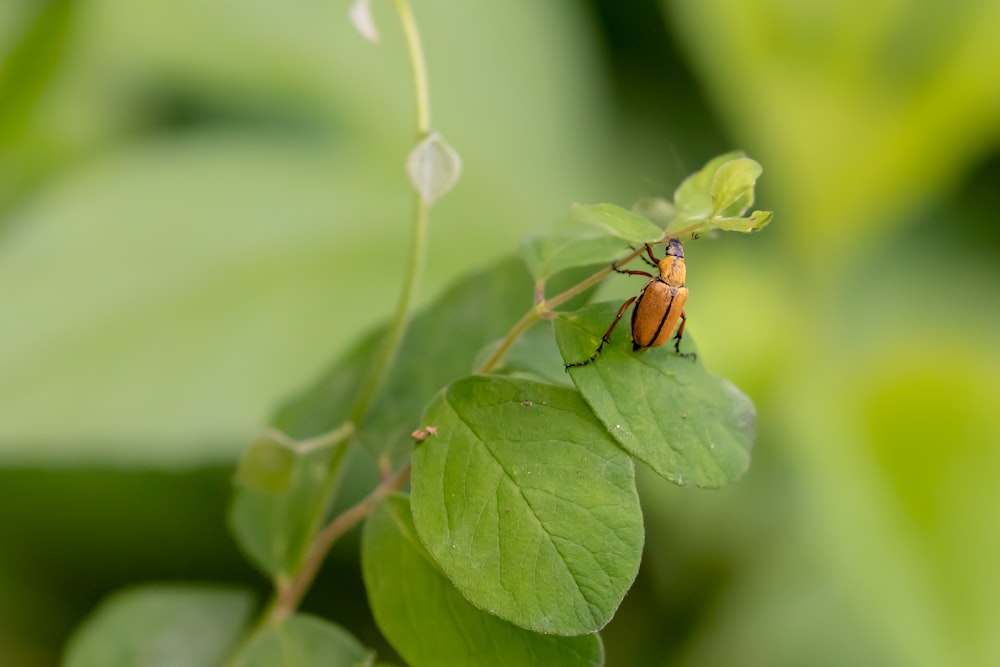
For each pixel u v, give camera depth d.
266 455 0.24
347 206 0.45
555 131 0.52
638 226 0.22
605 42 0.57
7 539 0.40
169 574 0.41
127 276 0.41
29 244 0.42
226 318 0.40
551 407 0.22
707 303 0.46
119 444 0.37
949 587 0.35
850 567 0.36
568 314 0.23
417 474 0.22
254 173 0.45
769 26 0.46
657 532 0.42
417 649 0.23
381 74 0.50
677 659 0.41
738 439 0.22
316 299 0.41
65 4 0.43
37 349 0.38
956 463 0.39
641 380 0.22
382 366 0.24
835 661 0.40
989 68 0.44
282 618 0.25
